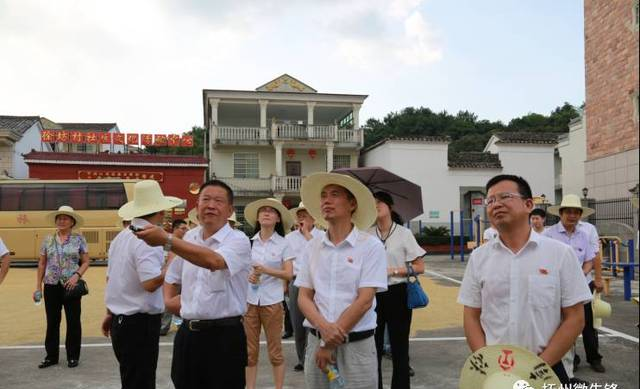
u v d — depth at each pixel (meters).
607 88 19.33
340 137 29.86
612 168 18.97
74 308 6.10
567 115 53.28
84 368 6.00
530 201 2.78
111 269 4.07
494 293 2.74
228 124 32.41
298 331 5.85
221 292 3.34
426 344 7.18
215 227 3.45
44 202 18.84
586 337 5.75
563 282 2.67
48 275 6.05
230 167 29.62
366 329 3.13
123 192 19.22
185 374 3.36
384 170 5.80
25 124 27.00
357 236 3.20
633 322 8.35
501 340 2.69
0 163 24.69
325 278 3.16
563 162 31.72
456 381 5.52
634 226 17.17
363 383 3.08
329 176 3.21
